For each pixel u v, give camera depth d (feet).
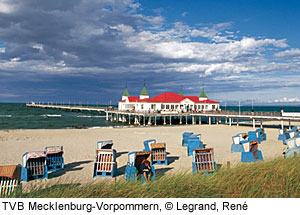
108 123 223.71
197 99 231.30
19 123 201.05
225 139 108.47
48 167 55.83
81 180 47.73
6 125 184.24
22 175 47.34
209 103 228.02
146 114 193.57
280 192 28.17
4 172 33.53
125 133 130.00
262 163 40.98
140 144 93.86
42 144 91.20
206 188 29.48
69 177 49.98
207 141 101.81
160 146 61.16
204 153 49.19
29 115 318.04
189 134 90.12
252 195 27.66
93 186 29.78
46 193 27.78
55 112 423.64
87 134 122.83
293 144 69.51
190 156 71.10
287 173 32.76
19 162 62.34
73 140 102.12
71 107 460.96
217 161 62.44
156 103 208.03
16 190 30.58
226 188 29.78
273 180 31.60
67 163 62.75
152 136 119.03
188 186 29.53
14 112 391.45
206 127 168.04
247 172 34.71
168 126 179.32
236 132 137.28
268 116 147.74
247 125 182.29
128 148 84.74
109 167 50.98
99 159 51.70
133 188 28.89
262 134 102.27
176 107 216.13
